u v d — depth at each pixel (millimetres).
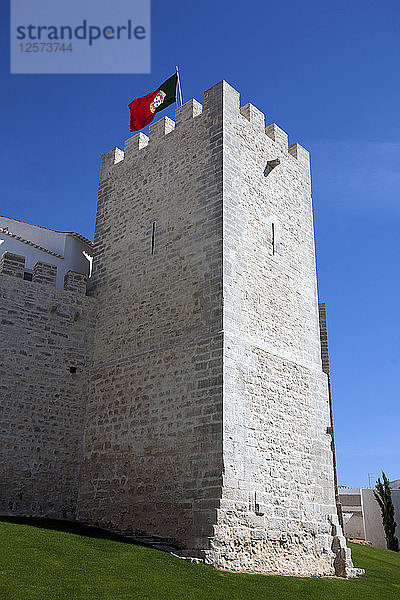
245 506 18328
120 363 23109
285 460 20625
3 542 15406
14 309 23453
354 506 45375
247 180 23297
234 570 17172
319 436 22625
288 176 25953
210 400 19219
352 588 18062
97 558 15312
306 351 23625
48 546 15711
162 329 21984
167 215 23688
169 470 19547
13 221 29500
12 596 11742
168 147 24859
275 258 23562
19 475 21734
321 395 23500
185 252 22312
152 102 27078
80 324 24781
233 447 18625
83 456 23031
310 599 15398
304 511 20625
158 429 20500
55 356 23844
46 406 23047
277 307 22828
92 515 21594
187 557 16766
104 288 25359
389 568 24719
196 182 23016
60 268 29516
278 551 18969
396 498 44688
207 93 24031
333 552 21266
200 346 20281
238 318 20672
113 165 27375
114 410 22547
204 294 20953
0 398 22188
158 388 21125
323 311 28297
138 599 12734
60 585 12805
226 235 21328
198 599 13469
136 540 18703
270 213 24094
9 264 23938
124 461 21250
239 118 23875
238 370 19844
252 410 19891
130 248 24797
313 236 26406
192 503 18422
